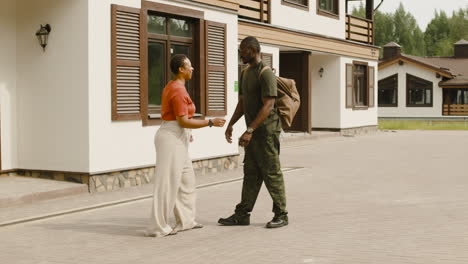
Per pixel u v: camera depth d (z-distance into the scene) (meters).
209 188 10.08
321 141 20.72
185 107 6.52
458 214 7.60
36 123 9.98
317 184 10.42
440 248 5.85
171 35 11.40
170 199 6.53
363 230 6.71
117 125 9.96
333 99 23.80
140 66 10.36
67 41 9.63
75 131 9.59
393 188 9.91
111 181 9.88
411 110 42.69
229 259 5.55
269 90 6.74
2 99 9.91
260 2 18.14
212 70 12.19
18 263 5.50
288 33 19.44
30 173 10.10
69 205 8.49
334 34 23.12
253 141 6.88
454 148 17.98
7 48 9.96
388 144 19.55
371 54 26.36
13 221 7.40
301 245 6.04
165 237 6.50
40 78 9.89
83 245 6.18
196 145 11.75
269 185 6.91
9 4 9.95
